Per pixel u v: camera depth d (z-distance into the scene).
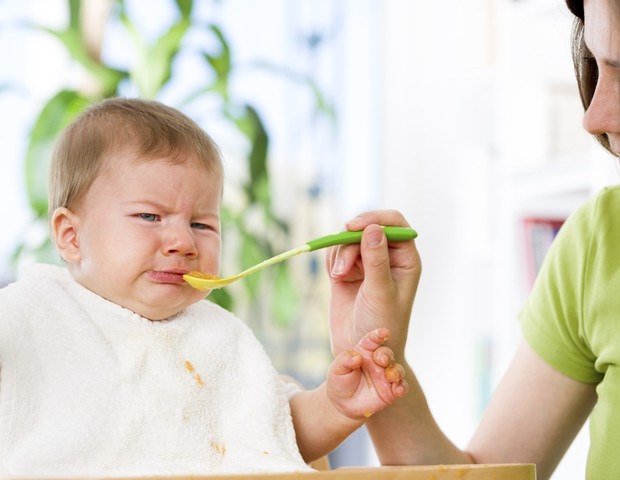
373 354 1.07
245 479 0.71
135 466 0.98
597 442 1.15
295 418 1.17
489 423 1.30
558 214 2.62
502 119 2.69
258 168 2.84
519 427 1.28
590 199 1.29
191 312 1.17
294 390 1.23
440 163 3.75
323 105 3.27
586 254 1.23
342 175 3.66
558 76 2.65
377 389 1.08
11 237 2.95
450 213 3.71
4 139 3.00
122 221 1.08
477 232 3.23
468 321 3.33
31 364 0.99
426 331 3.71
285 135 3.53
